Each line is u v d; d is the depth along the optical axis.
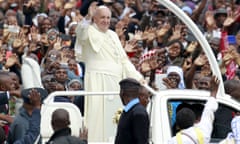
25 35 41.00
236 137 25.73
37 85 32.12
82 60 31.45
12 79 32.34
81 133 26.39
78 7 46.94
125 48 37.47
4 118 30.81
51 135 27.52
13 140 29.25
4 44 40.94
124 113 26.81
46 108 28.23
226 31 42.62
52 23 42.59
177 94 28.34
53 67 34.81
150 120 28.14
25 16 45.00
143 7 45.06
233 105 28.50
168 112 28.12
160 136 27.81
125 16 42.09
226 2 45.75
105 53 31.14
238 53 38.69
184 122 25.98
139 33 39.81
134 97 26.83
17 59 38.12
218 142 28.36
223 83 30.30
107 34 31.33
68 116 25.80
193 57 37.75
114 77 31.03
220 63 38.03
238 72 37.59
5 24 41.44
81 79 37.53
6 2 45.91
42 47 39.81
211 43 40.31
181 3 46.69
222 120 28.47
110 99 30.55
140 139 26.50
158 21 42.44
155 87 33.56
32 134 28.11
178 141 25.53
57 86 32.69
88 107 30.58
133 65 33.03
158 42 40.72
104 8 31.25
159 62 36.19
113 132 30.45
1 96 31.55
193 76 35.62
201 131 25.58
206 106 25.78
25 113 29.30
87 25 31.06
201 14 44.62
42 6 45.28
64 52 37.88
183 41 39.41
